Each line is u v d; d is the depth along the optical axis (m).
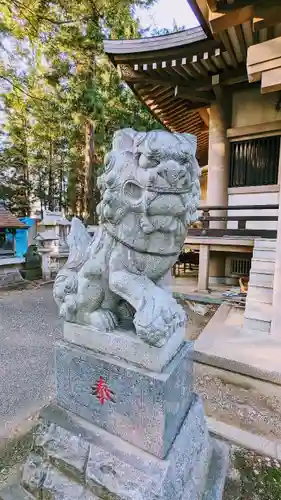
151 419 1.10
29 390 2.24
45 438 1.32
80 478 1.20
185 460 1.21
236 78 4.80
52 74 7.14
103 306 1.33
